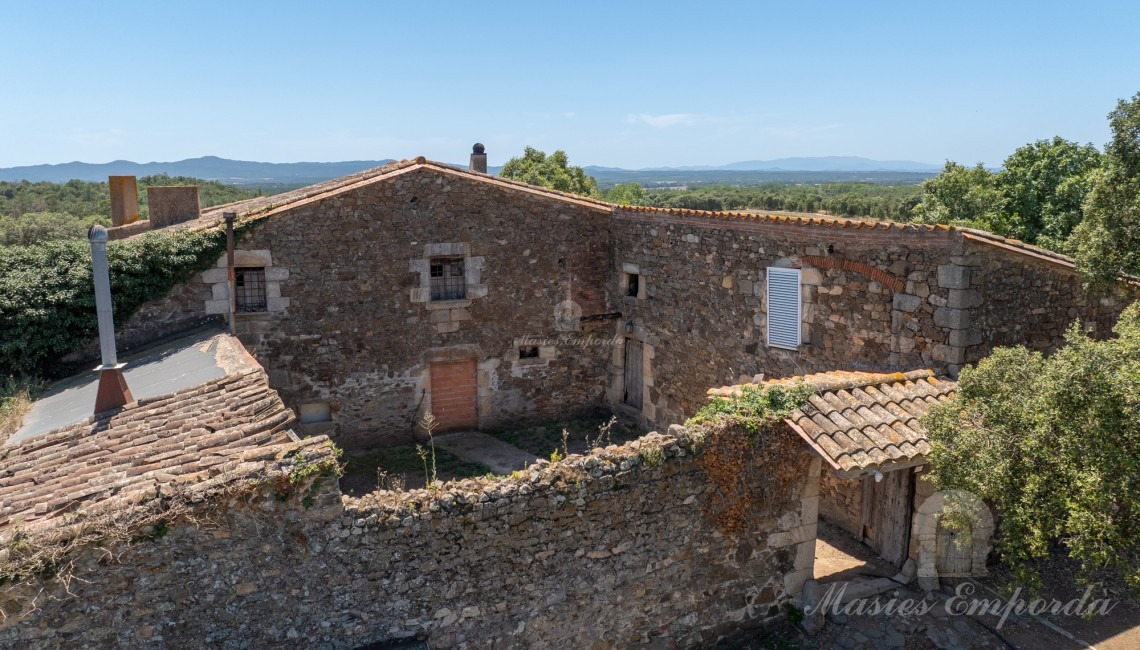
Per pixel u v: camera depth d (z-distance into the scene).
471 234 12.88
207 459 5.55
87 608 4.83
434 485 5.88
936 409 6.19
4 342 9.66
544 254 13.55
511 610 6.01
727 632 7.00
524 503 5.93
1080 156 16.81
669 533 6.57
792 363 10.05
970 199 18.39
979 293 7.88
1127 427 4.82
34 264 10.12
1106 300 9.04
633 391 14.14
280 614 5.33
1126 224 8.12
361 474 11.48
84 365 10.38
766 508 7.00
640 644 6.59
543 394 14.02
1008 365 5.90
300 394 11.94
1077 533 5.17
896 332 8.52
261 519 5.18
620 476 6.26
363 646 5.56
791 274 9.88
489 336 13.33
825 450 6.56
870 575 7.97
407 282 12.48
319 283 11.81
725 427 6.70
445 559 5.73
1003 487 5.44
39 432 7.30
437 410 13.25
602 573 6.32
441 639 5.80
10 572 4.53
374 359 12.43
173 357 9.51
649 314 13.17
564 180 37.69
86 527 4.72
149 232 11.34
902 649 6.82
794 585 7.29
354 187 11.81
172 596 5.04
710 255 11.48
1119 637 6.90
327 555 5.39
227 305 11.23
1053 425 5.25
